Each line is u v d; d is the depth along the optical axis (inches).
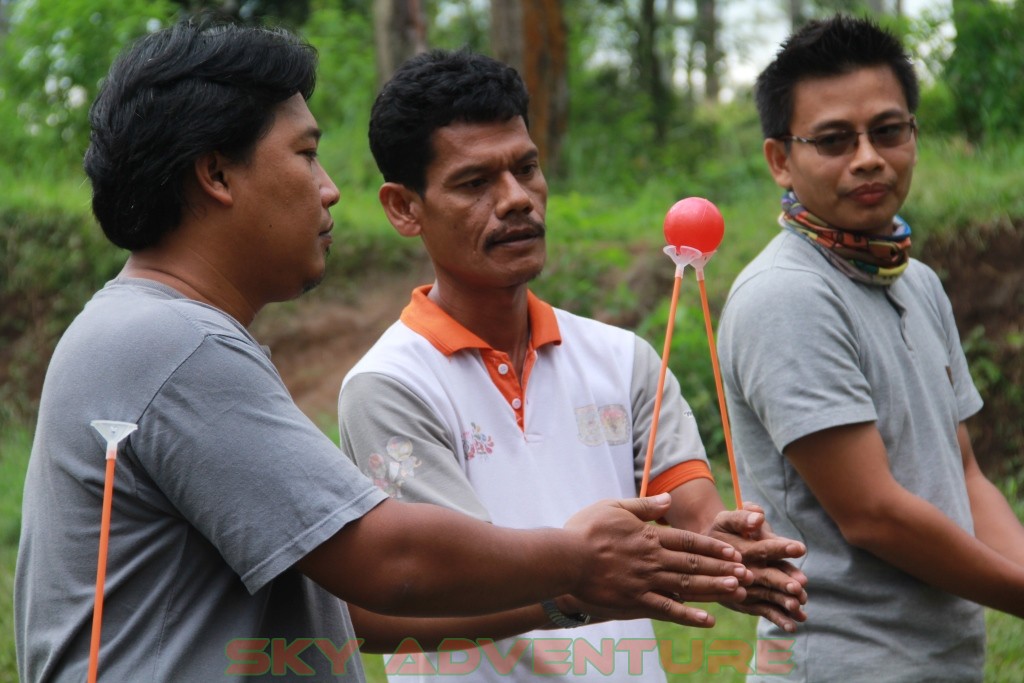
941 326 130.4
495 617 98.6
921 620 117.1
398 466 101.3
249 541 76.9
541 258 107.3
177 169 81.0
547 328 110.8
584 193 419.2
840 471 114.3
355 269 367.2
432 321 108.6
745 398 121.7
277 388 80.6
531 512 105.1
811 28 127.3
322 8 527.8
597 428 109.3
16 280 361.7
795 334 116.8
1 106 427.2
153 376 77.7
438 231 107.1
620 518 88.0
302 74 84.6
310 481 77.9
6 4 485.4
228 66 81.8
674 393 113.8
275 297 87.0
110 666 77.8
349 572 78.1
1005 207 279.9
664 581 89.2
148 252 84.5
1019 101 349.7
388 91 107.4
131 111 81.2
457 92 105.1
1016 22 354.9
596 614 96.5
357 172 428.5
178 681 77.8
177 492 77.5
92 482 78.3
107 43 425.4
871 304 121.7
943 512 118.6
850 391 114.7
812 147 123.5
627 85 526.3
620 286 315.3
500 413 107.2
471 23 529.3
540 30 414.3
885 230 125.5
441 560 79.5
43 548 80.3
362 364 107.0
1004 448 255.4
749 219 341.1
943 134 358.6
